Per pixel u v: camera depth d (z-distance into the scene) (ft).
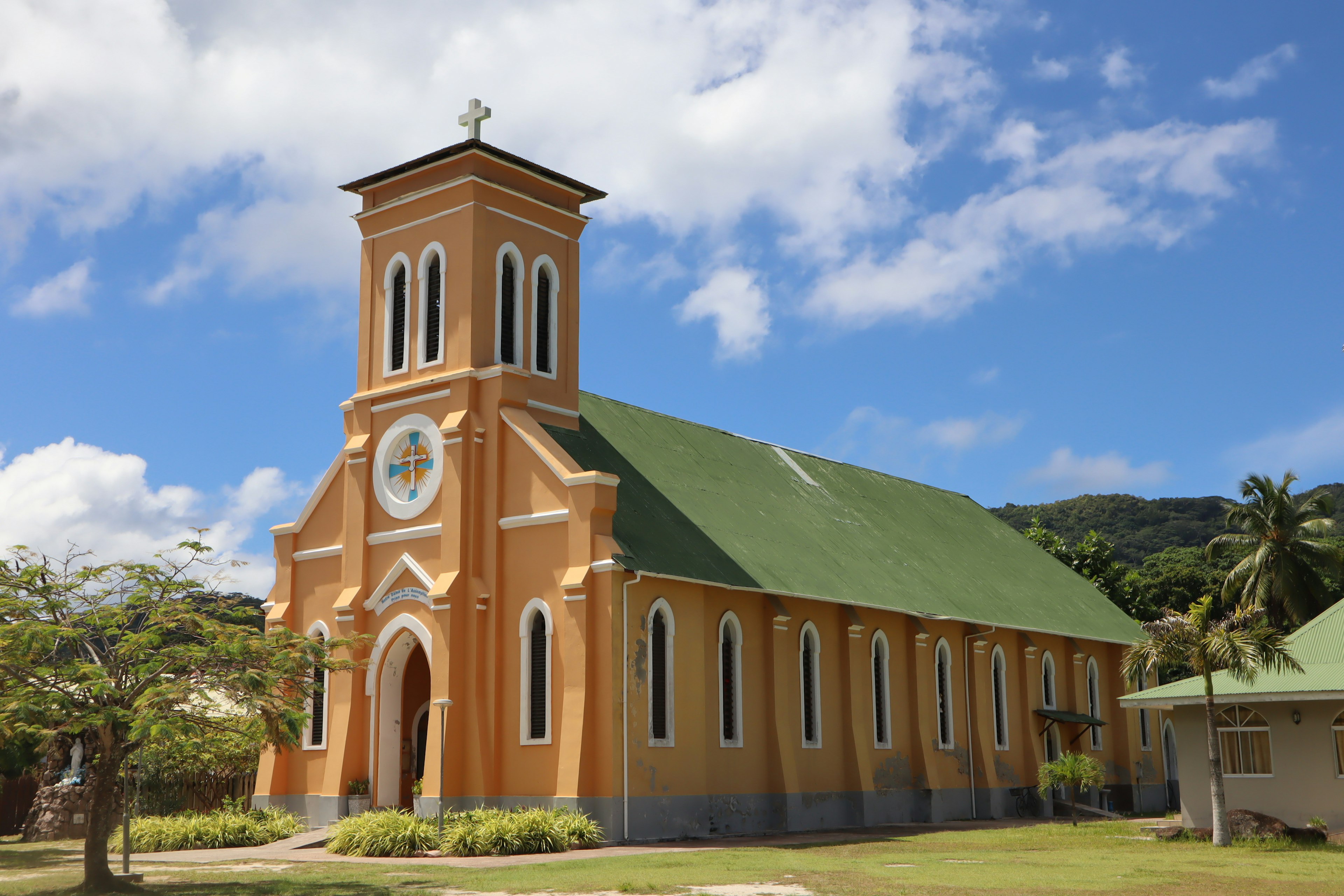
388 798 120.67
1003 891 68.69
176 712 78.02
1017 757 160.45
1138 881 74.74
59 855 103.81
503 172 128.88
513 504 117.29
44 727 75.92
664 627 114.52
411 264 129.80
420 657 129.49
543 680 111.55
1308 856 95.04
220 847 109.50
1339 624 124.26
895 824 137.69
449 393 122.21
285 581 133.28
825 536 151.23
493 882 74.84
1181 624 109.70
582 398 139.85
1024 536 231.50
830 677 134.00
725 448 157.79
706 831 114.11
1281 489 229.04
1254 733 116.47
